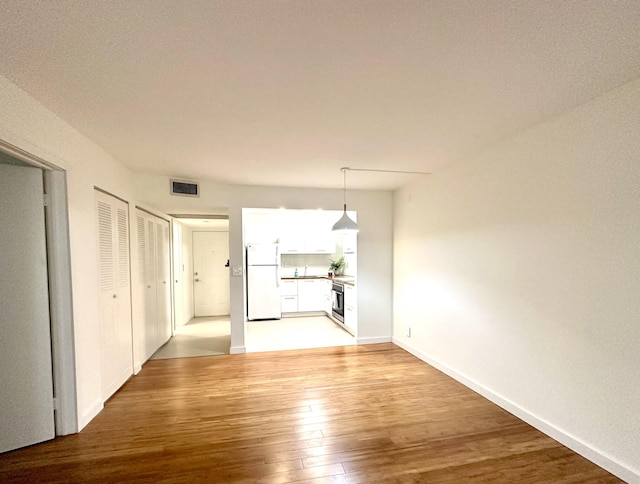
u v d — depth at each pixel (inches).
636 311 67.8
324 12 46.5
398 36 52.1
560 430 84.7
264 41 53.2
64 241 87.9
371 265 181.3
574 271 80.4
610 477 71.8
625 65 61.2
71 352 89.4
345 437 88.0
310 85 68.0
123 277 125.5
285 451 81.8
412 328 162.1
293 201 171.0
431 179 144.0
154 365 146.6
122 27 49.2
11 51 54.9
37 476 72.8
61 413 89.0
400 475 72.9
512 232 99.4
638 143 66.9
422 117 84.7
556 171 84.7
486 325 111.0
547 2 44.6
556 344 85.6
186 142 101.9
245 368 141.9
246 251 244.7
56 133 82.0
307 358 155.4
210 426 93.8
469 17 47.7
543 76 65.2
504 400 103.1
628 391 69.5
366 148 109.0
